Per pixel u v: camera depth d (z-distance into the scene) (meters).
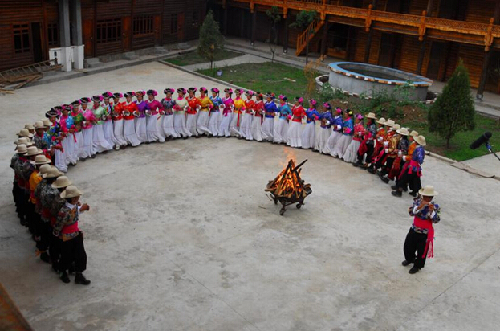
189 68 29.17
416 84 22.03
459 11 28.56
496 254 10.57
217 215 11.52
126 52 30.77
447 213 12.43
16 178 10.20
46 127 12.02
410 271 9.60
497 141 18.97
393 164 13.52
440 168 15.68
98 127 14.72
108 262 9.38
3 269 8.98
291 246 10.37
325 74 28.91
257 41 38.81
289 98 23.66
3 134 16.44
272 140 17.08
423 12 25.64
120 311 8.00
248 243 10.38
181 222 11.09
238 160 15.20
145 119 16.03
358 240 10.78
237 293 8.68
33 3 23.97
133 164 14.39
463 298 8.95
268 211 11.91
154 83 25.56
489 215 12.45
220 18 40.59
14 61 23.88
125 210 11.49
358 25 29.27
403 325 8.11
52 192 8.27
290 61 32.41
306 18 30.31
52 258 8.81
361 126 14.90
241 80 26.95
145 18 31.97
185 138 16.92
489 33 23.41
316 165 15.23
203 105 16.80
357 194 13.23
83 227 10.61
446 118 17.14
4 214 11.09
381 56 32.44
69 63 26.12
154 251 9.86
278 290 8.84
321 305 8.48
